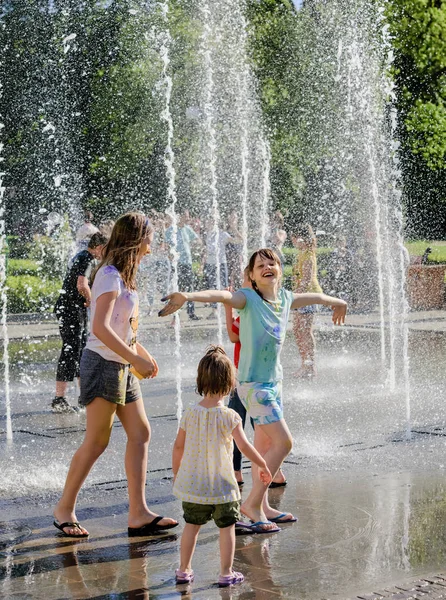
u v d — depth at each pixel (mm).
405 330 10805
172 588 4383
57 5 30391
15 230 31906
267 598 4203
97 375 5332
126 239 5383
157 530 5426
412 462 7137
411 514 5621
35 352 15391
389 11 26688
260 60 29953
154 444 8016
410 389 11078
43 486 6566
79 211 31609
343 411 9555
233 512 4516
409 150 27688
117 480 6715
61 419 9484
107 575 4594
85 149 31516
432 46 26438
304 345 12117
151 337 17453
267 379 5523
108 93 30531
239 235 20969
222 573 4434
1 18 30312
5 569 4711
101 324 5211
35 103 31125
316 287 12273
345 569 4590
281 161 30484
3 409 10195
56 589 4395
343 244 23891
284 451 5434
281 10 29688
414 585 4293
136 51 30234
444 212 31016
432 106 26625
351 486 6387
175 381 12227
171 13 29453
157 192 31172
